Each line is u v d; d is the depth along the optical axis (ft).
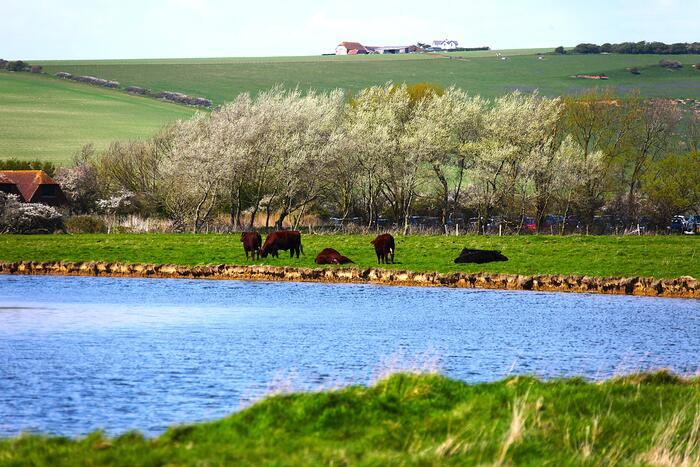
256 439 46.34
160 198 266.57
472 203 257.34
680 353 92.27
